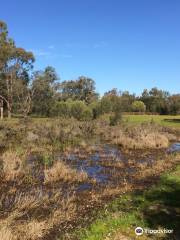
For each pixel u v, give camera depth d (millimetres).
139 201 11523
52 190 13406
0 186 13773
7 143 23266
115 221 9438
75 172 15758
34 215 10484
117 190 13336
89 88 110750
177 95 93188
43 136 27703
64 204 11453
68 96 104000
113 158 21078
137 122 49781
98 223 9312
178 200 11633
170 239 8523
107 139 30906
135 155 22938
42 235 8906
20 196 12133
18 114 74812
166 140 29047
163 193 12484
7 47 65562
